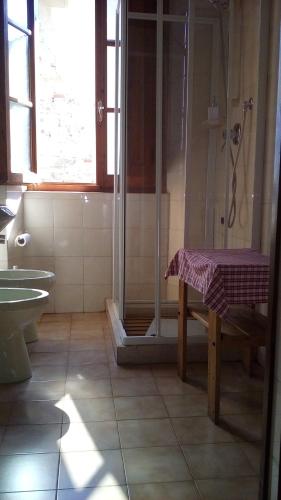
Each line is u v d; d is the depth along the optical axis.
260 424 1.98
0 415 2.03
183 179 2.99
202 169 2.96
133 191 3.01
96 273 3.68
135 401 2.17
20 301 2.25
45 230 3.56
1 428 1.92
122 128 2.91
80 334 3.16
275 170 1.19
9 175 3.00
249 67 2.68
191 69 2.84
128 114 2.99
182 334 2.39
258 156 2.56
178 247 3.00
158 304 2.70
